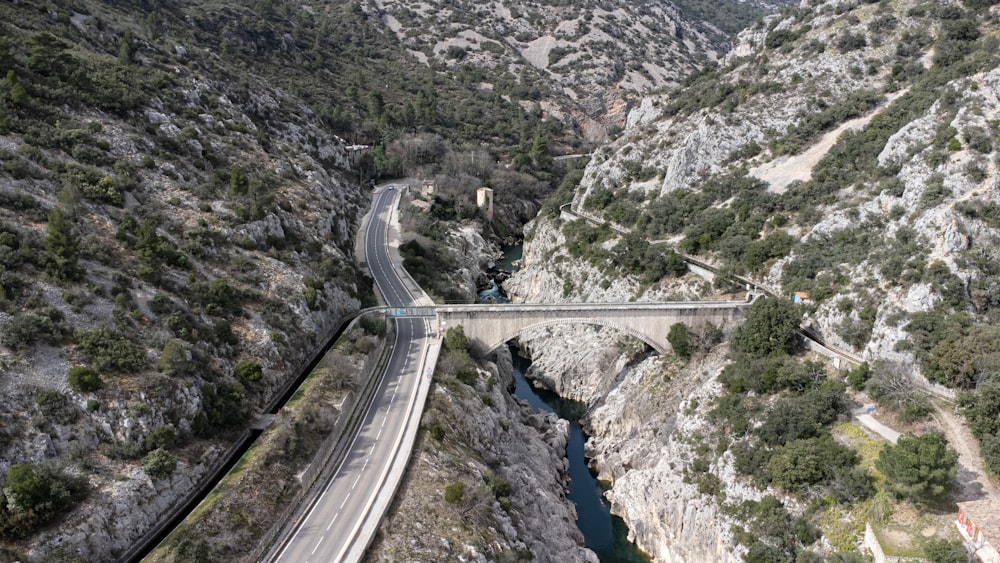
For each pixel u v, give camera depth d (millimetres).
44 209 63094
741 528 59969
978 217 73125
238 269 75750
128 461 48719
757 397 70688
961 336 63500
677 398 81000
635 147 140750
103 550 43469
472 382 79562
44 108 78938
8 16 95750
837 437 62375
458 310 86312
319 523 52781
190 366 57344
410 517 54188
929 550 47625
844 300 76625
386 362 80500
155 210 76188
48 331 51000
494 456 69688
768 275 92812
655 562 67875
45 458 44844
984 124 80188
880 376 65250
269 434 59562
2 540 39781
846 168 100375
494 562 52531
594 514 73938
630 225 125500
